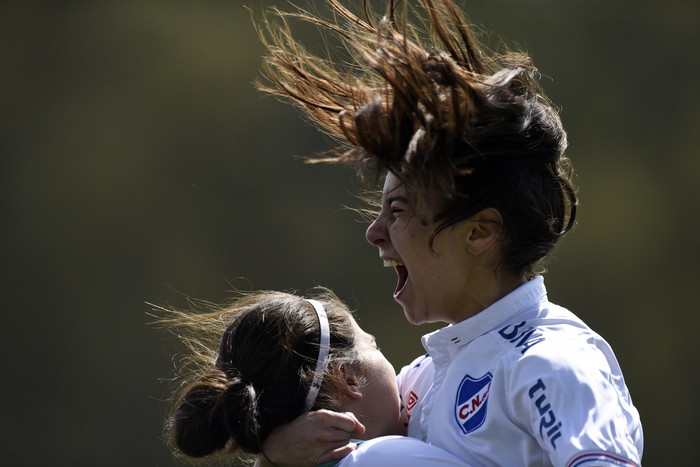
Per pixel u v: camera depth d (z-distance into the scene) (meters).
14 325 36.50
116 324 36.91
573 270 37.91
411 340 36.25
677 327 37.81
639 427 6.00
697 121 39.84
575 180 38.75
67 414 35.78
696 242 38.50
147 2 39.31
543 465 5.65
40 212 37.53
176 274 37.34
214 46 39.09
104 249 37.44
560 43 40.19
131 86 38.78
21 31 38.72
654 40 40.50
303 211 38.16
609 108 39.75
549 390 5.52
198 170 38.31
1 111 38.19
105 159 38.19
